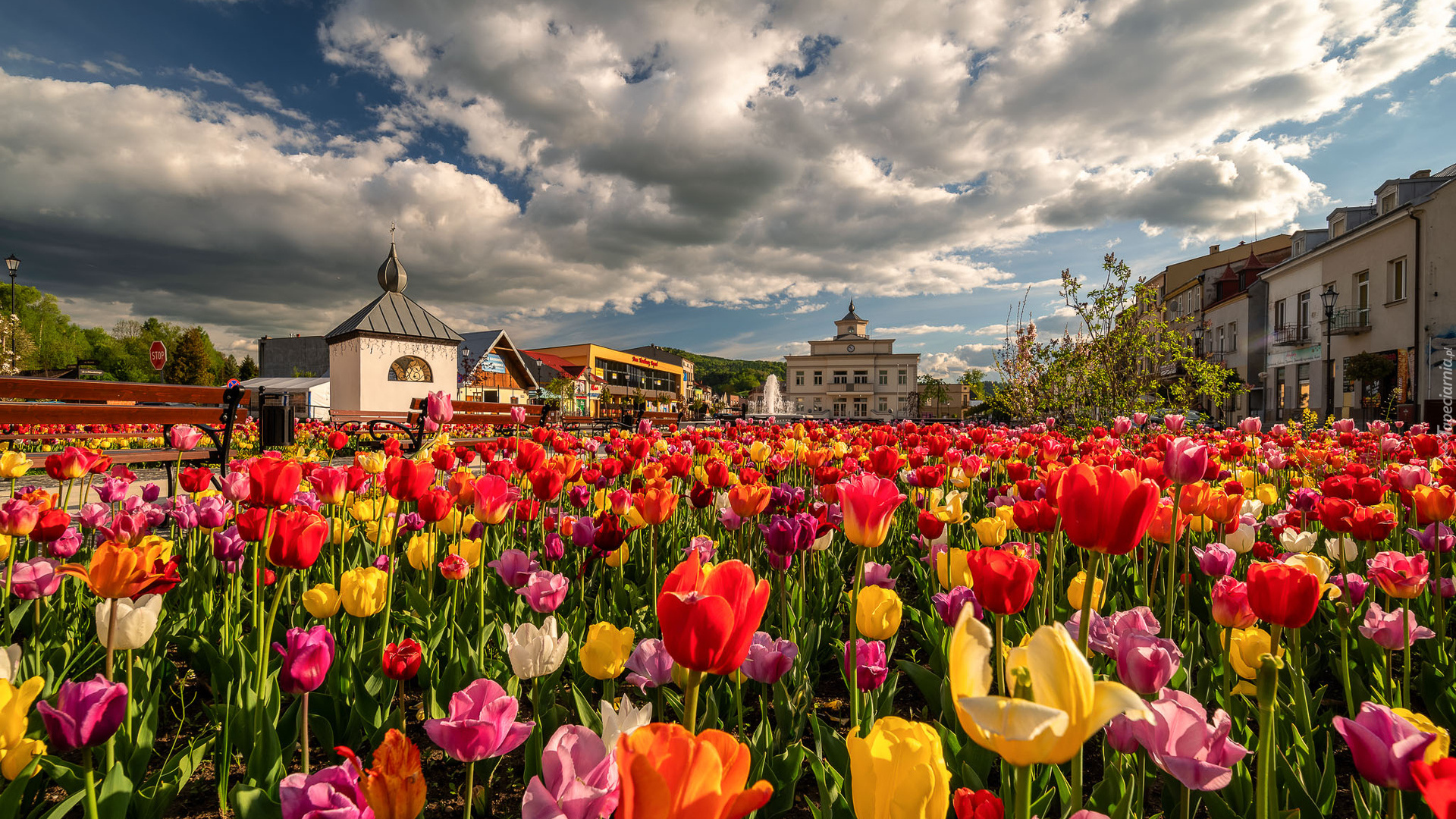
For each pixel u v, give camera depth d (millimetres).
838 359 87938
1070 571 3426
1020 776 715
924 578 3508
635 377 84125
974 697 592
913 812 708
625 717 1068
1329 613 2715
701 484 3436
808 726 2314
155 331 79438
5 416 4305
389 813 906
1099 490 1202
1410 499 3438
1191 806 1615
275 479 2107
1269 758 1064
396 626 2754
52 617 2549
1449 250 23547
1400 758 955
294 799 932
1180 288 44000
